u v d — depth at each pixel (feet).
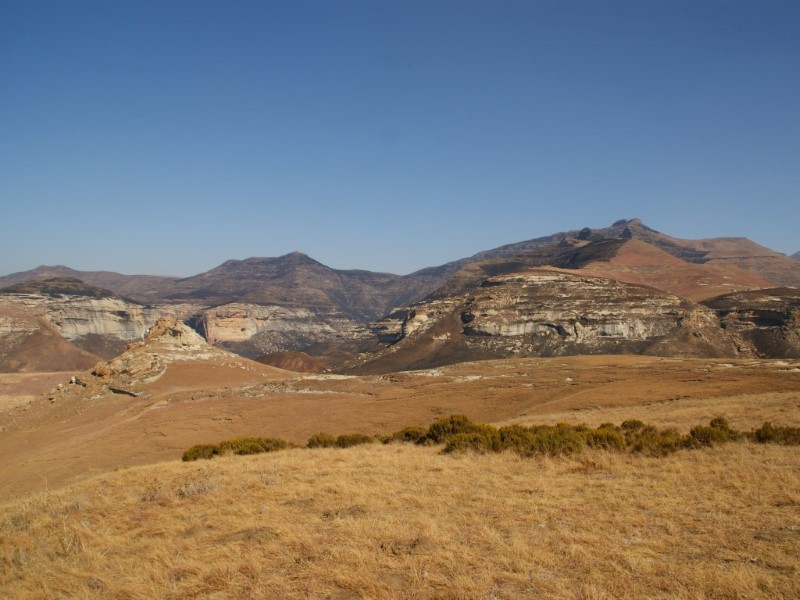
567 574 29.04
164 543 38.81
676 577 27.58
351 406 250.37
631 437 75.46
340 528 38.50
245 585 30.35
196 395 320.91
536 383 277.85
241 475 60.90
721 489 43.50
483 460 63.16
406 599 27.22
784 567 27.89
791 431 64.85
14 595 32.60
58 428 286.46
